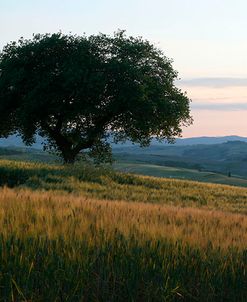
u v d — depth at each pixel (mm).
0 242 6719
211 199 33812
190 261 7059
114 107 51688
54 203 10680
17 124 58125
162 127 56656
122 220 9039
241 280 6891
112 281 6508
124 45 55219
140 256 6883
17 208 9445
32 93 51375
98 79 49781
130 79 52531
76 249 6820
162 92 54531
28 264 6199
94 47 55375
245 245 8250
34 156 113625
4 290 5777
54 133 56125
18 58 55031
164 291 6262
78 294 6043
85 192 28094
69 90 51125
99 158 59375
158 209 12250
